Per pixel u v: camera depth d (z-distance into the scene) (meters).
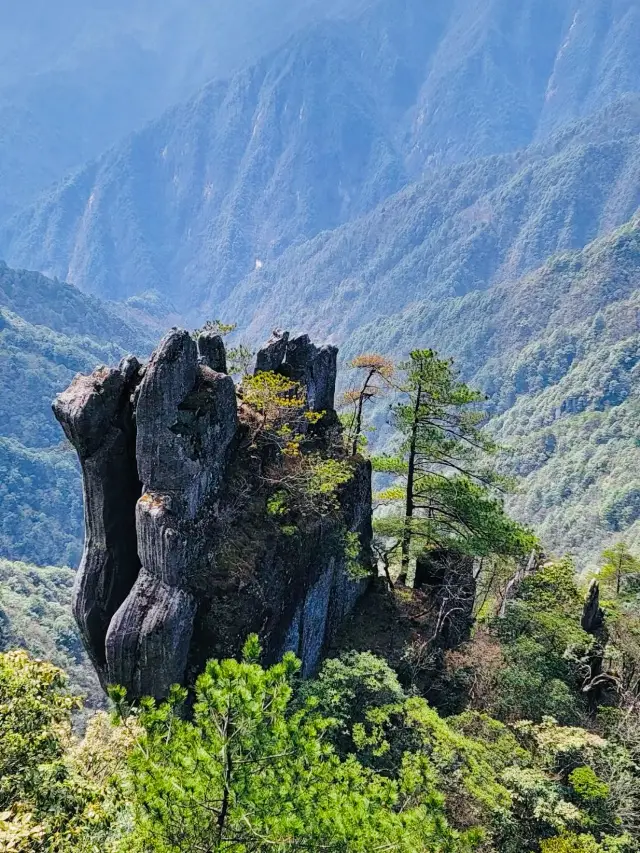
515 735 25.88
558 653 32.84
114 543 22.92
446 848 12.97
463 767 21.19
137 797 11.59
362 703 23.77
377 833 11.87
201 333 27.41
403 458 34.12
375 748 21.55
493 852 19.62
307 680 24.50
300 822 11.14
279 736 11.94
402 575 37.53
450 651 31.95
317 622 28.47
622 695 30.83
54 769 12.48
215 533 23.62
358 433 37.16
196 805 11.32
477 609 44.16
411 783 15.34
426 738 21.56
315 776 12.84
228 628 21.91
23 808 11.65
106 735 16.56
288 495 27.02
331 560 29.06
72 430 21.91
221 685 11.49
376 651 30.34
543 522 159.25
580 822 20.75
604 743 23.97
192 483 22.23
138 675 20.91
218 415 23.41
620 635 36.28
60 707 13.80
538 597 37.53
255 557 23.77
